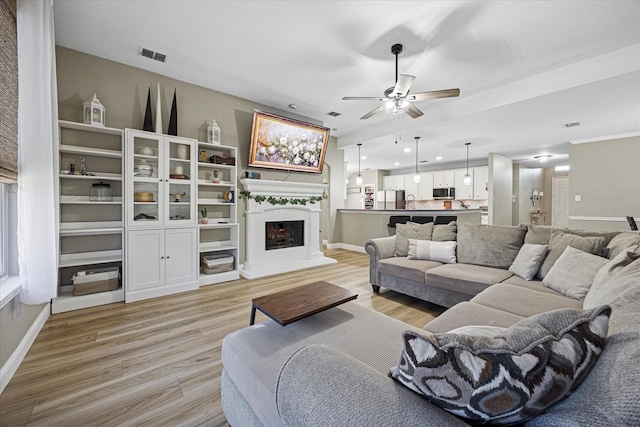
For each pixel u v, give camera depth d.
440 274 2.64
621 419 0.47
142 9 2.33
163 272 3.17
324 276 4.07
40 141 1.73
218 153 3.99
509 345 0.61
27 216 1.70
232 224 3.89
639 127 4.79
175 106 3.41
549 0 2.16
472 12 2.30
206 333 2.27
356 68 3.24
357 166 9.45
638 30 2.51
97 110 2.91
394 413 0.60
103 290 2.89
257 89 3.87
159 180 3.18
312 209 4.97
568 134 5.28
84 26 2.55
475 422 0.61
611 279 1.31
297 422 0.71
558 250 2.29
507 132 5.16
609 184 5.34
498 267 2.70
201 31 2.60
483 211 7.41
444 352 0.61
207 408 1.46
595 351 0.62
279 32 2.60
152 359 1.89
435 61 3.06
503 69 3.24
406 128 4.98
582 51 2.86
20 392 1.55
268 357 1.16
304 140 4.68
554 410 0.57
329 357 0.81
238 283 3.68
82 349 2.00
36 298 1.73
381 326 1.48
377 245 3.33
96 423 1.35
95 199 3.04
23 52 1.66
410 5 2.23
